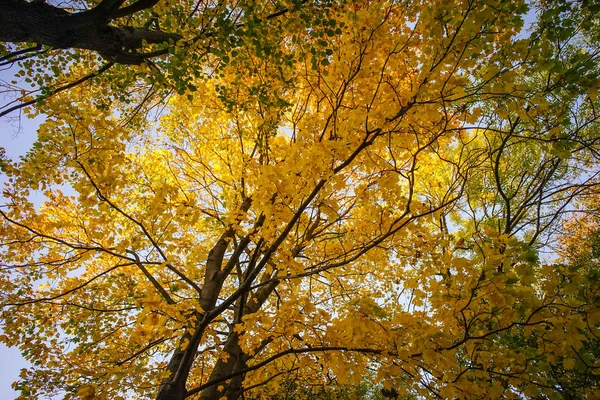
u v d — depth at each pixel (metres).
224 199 3.93
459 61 1.80
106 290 3.71
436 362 2.03
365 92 2.28
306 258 3.57
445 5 1.66
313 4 2.13
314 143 2.19
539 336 2.09
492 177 4.19
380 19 1.95
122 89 3.39
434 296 2.13
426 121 2.23
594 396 1.97
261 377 2.98
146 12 3.35
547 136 2.12
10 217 2.81
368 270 3.43
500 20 1.71
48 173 2.62
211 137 4.16
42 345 3.42
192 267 2.81
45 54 3.29
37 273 3.28
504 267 1.91
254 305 3.78
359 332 2.07
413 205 2.35
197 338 2.36
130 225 3.46
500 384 2.03
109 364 3.19
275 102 2.81
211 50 2.49
